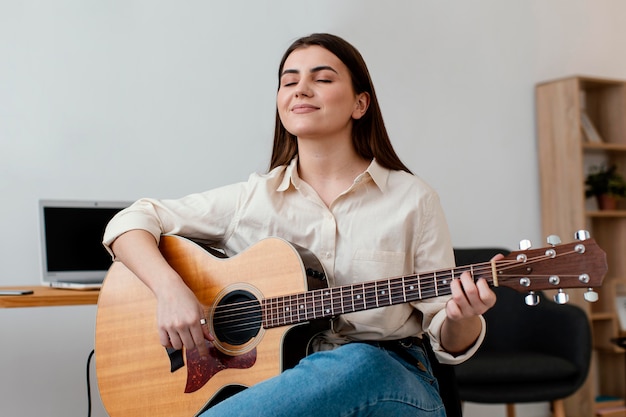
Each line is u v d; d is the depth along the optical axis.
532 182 4.45
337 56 1.67
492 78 4.34
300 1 3.80
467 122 4.25
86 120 3.30
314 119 1.64
